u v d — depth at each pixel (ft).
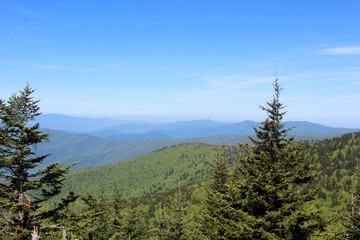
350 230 81.05
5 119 80.23
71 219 87.10
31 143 82.23
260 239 66.69
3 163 75.92
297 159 70.85
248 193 67.67
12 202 78.54
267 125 71.61
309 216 65.16
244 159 73.00
